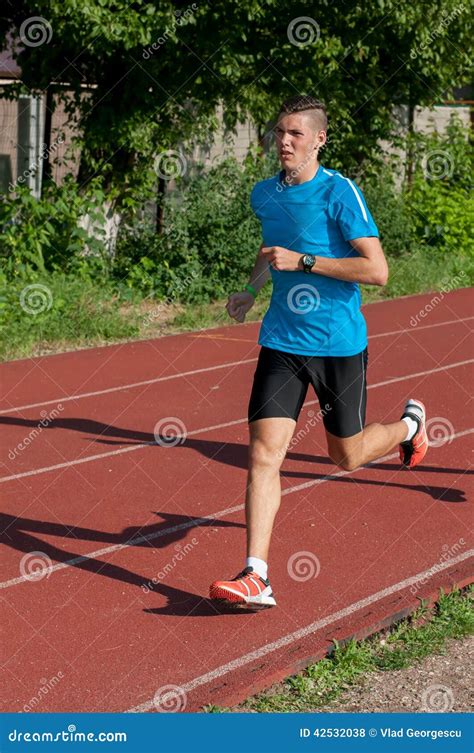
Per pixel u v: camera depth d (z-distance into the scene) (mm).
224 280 17547
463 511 7574
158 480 8328
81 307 14977
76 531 7152
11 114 21469
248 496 5738
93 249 16844
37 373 12453
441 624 5754
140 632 5613
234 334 15164
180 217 17766
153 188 19172
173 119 17938
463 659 5406
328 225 5734
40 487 8125
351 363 5922
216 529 7211
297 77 17594
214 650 5395
